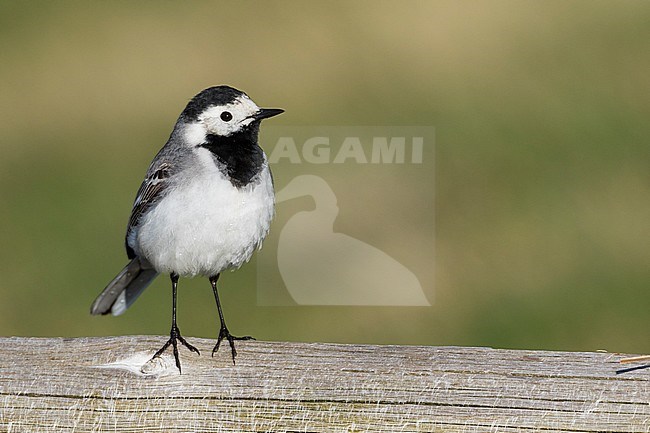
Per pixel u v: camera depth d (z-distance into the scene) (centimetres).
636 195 1573
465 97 1819
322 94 1844
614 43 1997
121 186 1666
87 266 1485
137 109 1889
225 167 847
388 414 616
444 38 2055
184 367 628
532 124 1752
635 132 1719
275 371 625
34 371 632
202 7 2255
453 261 1444
